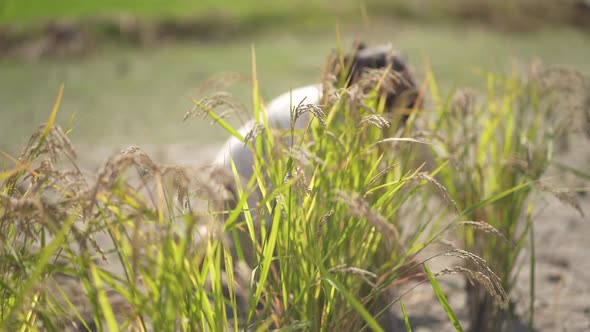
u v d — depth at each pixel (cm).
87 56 1069
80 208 165
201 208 197
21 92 838
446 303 189
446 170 276
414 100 268
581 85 305
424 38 1240
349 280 205
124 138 646
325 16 1325
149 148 614
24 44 1074
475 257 188
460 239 289
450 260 371
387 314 262
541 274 379
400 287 340
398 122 252
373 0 1427
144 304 153
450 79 880
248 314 173
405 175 219
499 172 294
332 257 195
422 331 310
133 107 775
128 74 957
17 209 150
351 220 200
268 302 185
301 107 198
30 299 166
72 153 152
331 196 198
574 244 422
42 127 168
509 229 293
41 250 167
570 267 388
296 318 195
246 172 260
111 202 156
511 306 314
